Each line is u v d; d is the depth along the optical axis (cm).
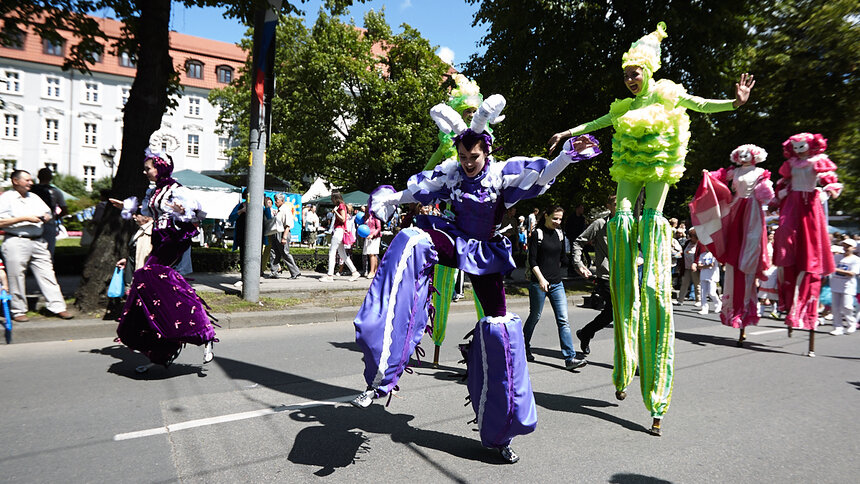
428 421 403
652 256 412
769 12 1739
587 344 625
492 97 302
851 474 333
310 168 3127
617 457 347
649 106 412
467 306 998
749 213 723
